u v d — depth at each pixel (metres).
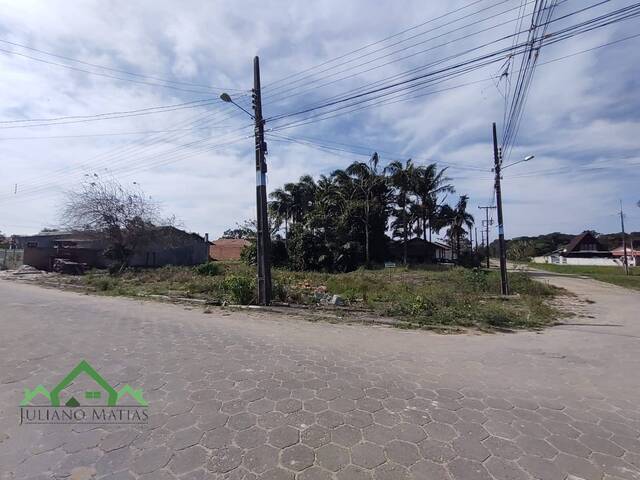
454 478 2.69
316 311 10.85
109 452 2.96
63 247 32.66
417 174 40.56
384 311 10.36
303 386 4.46
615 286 22.98
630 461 2.97
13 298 13.16
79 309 10.55
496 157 17.55
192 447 3.05
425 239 48.62
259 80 12.76
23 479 2.59
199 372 4.91
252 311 10.95
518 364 5.71
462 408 3.93
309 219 35.94
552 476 2.74
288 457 2.92
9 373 4.80
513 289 17.81
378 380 4.75
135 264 34.88
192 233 38.88
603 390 4.63
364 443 3.15
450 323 9.02
